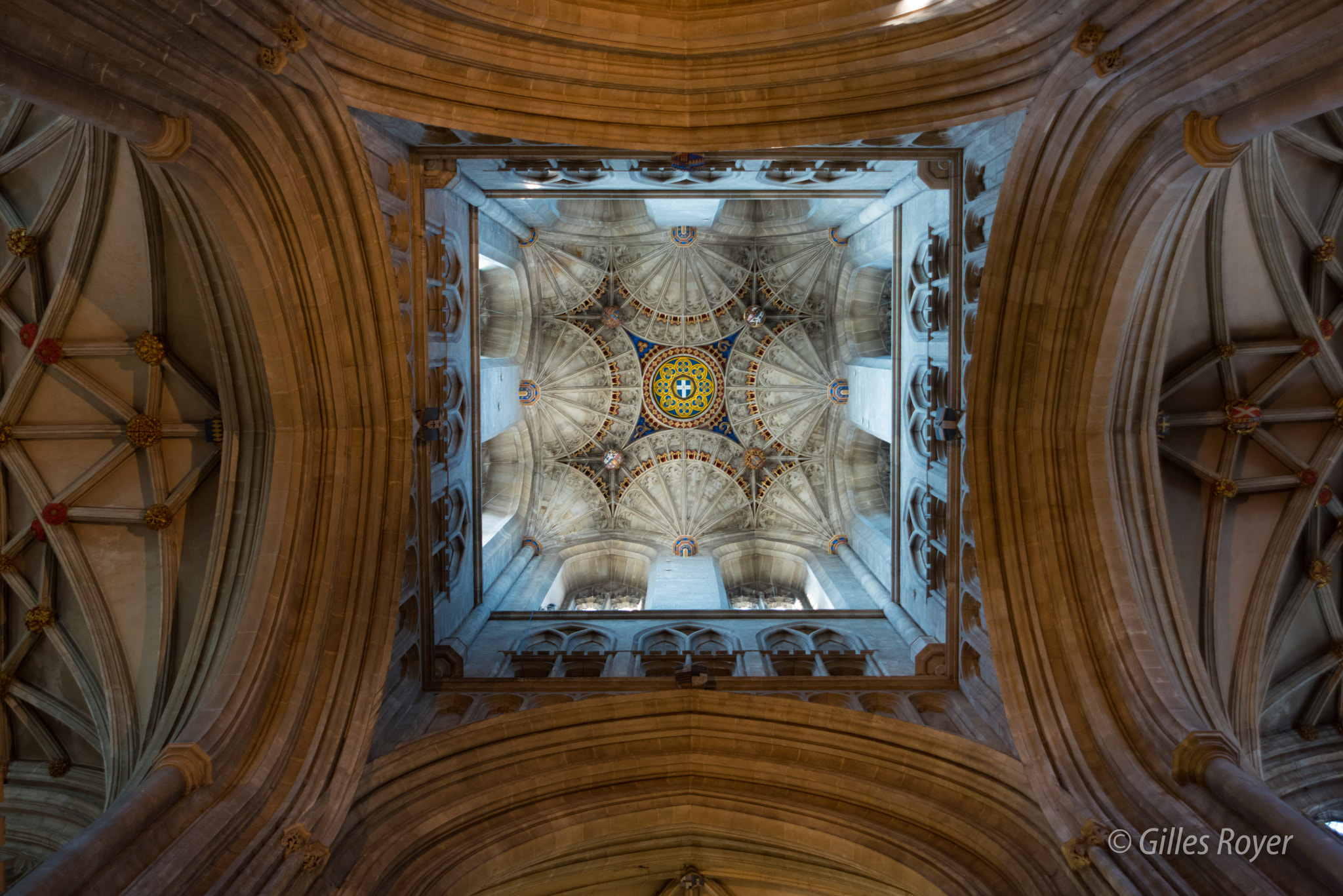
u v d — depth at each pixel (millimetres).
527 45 9914
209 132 8070
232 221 8984
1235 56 7109
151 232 10453
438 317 14109
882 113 10391
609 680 13141
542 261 22656
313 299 10281
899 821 10703
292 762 9680
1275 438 12453
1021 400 11352
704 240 22844
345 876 9234
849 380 21969
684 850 11484
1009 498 11422
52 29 6020
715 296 24078
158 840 7809
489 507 22500
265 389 10758
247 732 9492
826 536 23141
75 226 10531
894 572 17062
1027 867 9492
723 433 25203
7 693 11766
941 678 13289
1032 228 10367
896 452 17078
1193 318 12062
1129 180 9234
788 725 11758
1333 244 11703
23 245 10586
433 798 10703
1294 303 11891
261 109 8469
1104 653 10562
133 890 7137
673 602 18797
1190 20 7234
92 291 10891
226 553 11016
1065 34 8594
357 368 11000
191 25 7000
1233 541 12523
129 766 10875
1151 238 9555
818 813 10797
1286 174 11445
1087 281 10336
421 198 12656
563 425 24625
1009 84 9523
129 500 11406
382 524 11328
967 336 12438
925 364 15078
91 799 11539
